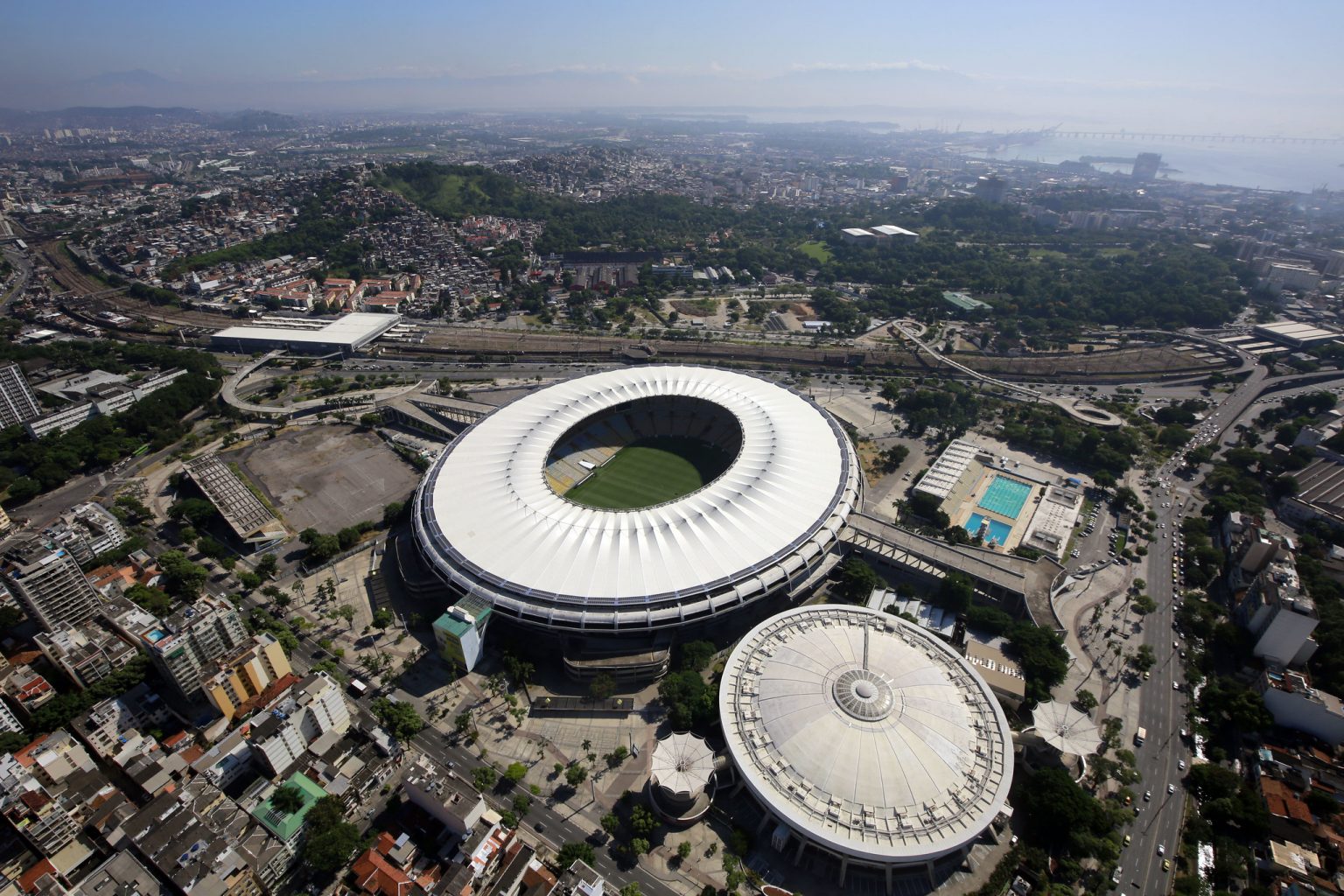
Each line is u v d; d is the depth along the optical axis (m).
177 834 131.00
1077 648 197.12
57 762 150.62
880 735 147.12
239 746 156.75
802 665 165.88
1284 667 188.75
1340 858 139.00
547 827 148.50
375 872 133.12
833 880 137.50
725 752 161.00
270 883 132.62
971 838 131.75
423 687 183.50
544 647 196.00
